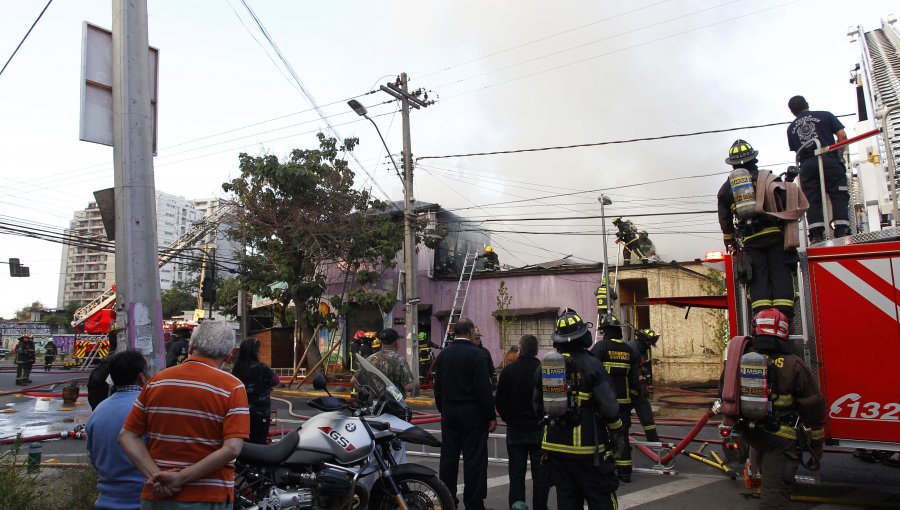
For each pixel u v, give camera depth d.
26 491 5.41
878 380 5.57
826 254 5.92
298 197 22.69
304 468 4.77
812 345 5.99
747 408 4.49
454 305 22.39
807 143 7.09
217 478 3.08
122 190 5.66
